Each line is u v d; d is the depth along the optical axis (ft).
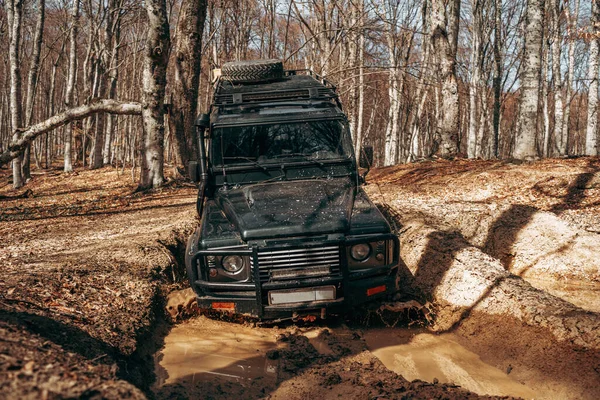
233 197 20.12
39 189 76.69
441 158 65.98
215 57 82.12
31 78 82.69
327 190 20.18
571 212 34.88
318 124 22.31
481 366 15.93
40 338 13.10
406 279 22.94
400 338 18.31
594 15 79.56
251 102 23.86
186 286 23.08
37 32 81.87
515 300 17.74
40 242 30.68
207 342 17.58
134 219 38.83
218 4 82.79
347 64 80.74
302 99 23.72
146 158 57.77
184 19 62.18
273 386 14.40
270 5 74.64
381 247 17.99
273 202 19.06
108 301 18.74
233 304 17.57
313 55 64.44
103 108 56.34
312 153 21.85
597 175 42.45
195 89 63.41
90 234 32.83
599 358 13.80
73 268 22.36
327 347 17.21
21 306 16.42
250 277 17.56
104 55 110.52
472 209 33.55
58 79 174.81
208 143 22.80
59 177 93.20
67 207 50.90
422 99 112.78
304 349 16.80
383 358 16.57
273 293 17.28
